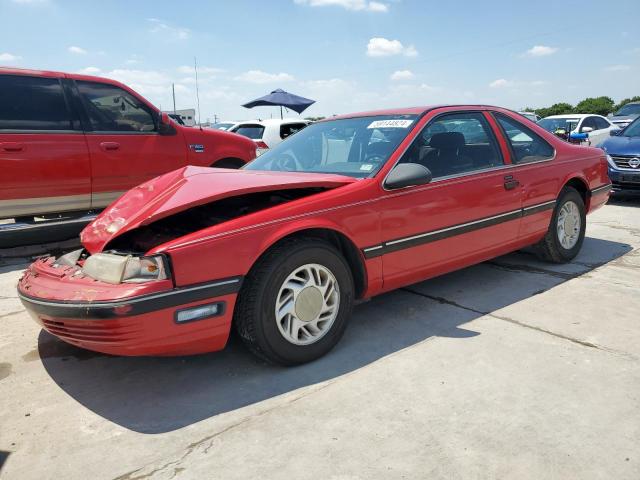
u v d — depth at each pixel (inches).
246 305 109.3
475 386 105.8
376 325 139.5
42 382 116.1
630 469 80.5
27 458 89.2
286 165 155.8
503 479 79.0
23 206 219.5
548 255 186.1
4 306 165.9
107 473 84.5
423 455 85.2
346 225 121.3
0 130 210.4
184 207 108.6
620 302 150.3
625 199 340.2
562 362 114.8
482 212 151.8
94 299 96.4
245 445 90.0
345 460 84.7
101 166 237.8
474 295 160.2
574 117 577.3
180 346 102.3
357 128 154.9
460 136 154.3
